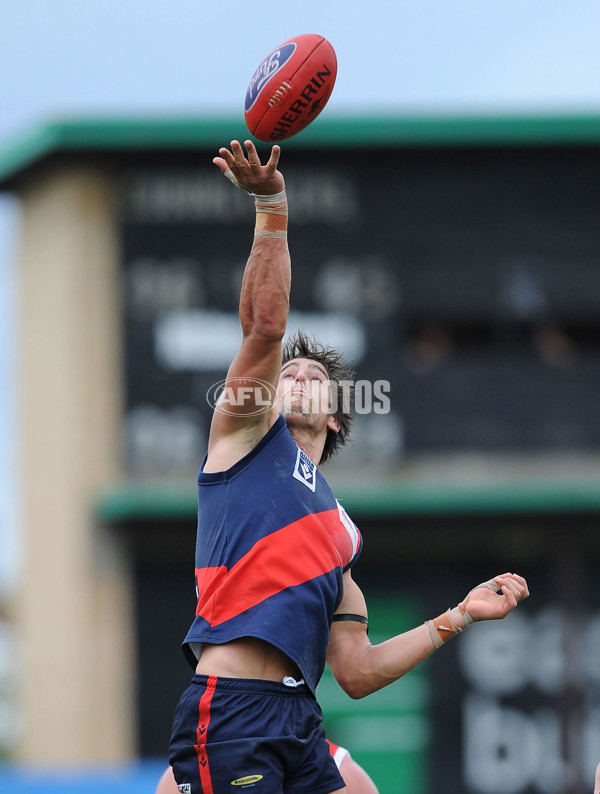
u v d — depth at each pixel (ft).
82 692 154.71
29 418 160.66
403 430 159.43
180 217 161.68
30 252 162.50
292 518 43.83
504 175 162.91
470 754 152.56
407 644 47.93
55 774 112.27
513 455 159.94
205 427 159.43
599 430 161.07
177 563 158.10
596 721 154.30
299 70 45.65
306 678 43.37
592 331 165.99
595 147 162.81
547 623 157.38
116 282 160.86
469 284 161.58
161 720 154.81
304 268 159.84
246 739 42.22
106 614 156.56
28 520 159.43
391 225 161.48
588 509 158.71
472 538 159.63
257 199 43.09
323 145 159.94
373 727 152.15
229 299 161.17
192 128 160.15
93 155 161.48
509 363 161.38
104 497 156.87
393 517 157.99
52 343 160.66
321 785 43.88
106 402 159.43
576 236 162.81
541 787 152.35
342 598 48.19
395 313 160.35
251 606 43.06
